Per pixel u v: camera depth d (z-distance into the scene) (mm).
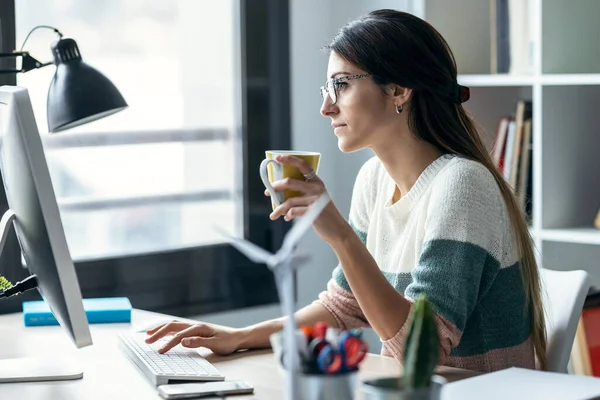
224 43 3402
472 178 1935
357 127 2029
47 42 2957
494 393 1490
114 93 2178
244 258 3492
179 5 3271
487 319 1976
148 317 2416
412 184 2064
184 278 3334
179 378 1729
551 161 2959
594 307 2695
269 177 1860
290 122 3562
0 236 1833
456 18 3230
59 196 3045
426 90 2014
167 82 3266
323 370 1187
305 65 3598
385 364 1896
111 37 3109
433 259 1881
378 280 1795
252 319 3512
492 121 3273
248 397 1634
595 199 3094
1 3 2820
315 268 3658
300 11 3566
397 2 3365
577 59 2982
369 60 1993
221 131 3424
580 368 2664
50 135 3004
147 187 3250
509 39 3070
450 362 2014
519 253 2014
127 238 3213
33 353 2021
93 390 1703
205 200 3402
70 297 1653
